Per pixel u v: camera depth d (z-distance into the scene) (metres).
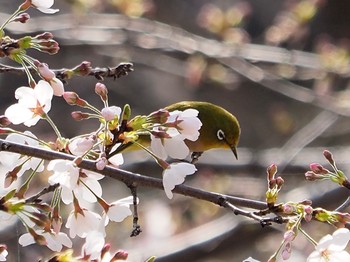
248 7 16.97
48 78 5.07
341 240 4.85
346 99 14.73
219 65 14.78
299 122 18.44
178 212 14.01
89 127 17.39
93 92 18.31
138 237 13.20
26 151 4.98
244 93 18.94
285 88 15.01
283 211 5.05
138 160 12.92
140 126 4.99
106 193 15.79
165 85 19.12
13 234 11.27
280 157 14.05
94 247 4.62
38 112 5.17
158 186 5.16
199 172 14.16
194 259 12.54
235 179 14.03
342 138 17.12
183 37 14.78
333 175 5.38
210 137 9.68
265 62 15.26
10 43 5.01
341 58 14.84
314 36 19.64
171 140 5.10
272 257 4.83
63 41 14.70
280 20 16.08
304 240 12.61
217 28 14.90
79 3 14.30
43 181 11.81
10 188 5.20
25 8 5.27
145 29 14.77
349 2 19.58
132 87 18.80
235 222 12.81
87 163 5.00
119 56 15.22
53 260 4.57
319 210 5.01
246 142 18.69
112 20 14.60
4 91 17.22
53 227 4.94
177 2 19.34
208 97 19.14
